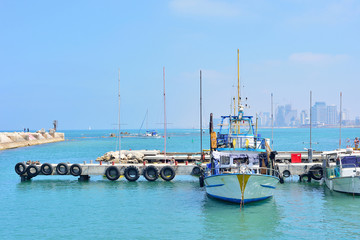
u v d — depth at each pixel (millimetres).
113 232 24031
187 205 31141
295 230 24016
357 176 32125
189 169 43281
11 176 50250
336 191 35406
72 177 48188
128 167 43781
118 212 29094
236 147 33969
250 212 28469
